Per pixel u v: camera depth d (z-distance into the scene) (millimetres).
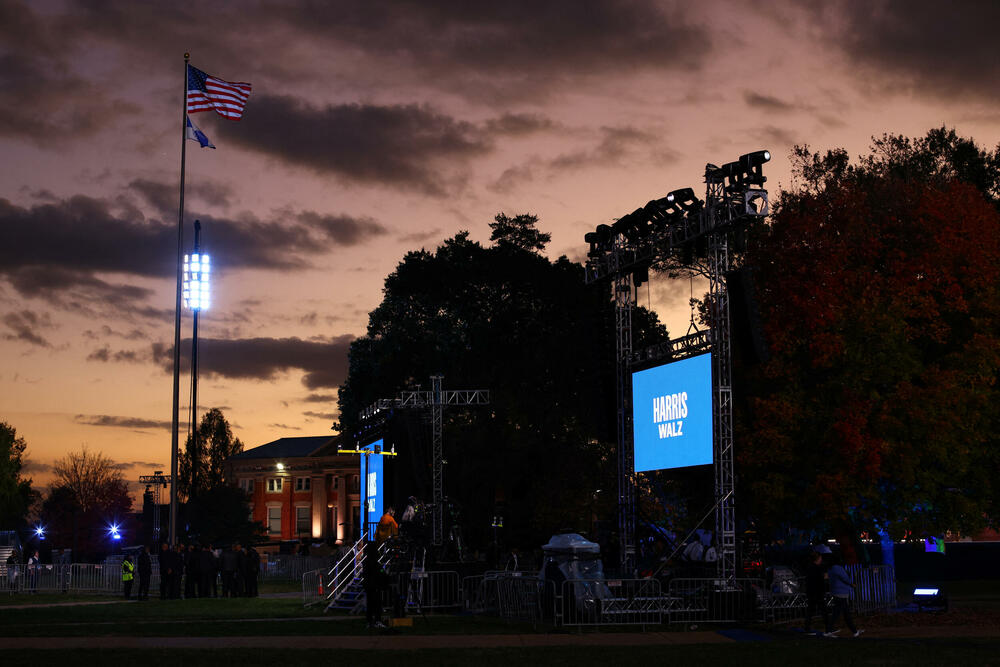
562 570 24453
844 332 30344
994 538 46250
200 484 84750
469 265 61688
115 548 109375
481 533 53844
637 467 29531
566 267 62156
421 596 27766
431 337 60656
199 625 23922
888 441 29281
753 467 30203
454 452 53125
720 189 26016
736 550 26438
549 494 50406
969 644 18828
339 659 17031
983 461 31906
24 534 90875
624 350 31047
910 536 31141
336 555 39781
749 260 32594
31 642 19781
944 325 31156
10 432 77625
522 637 20812
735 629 22391
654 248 28891
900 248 32438
